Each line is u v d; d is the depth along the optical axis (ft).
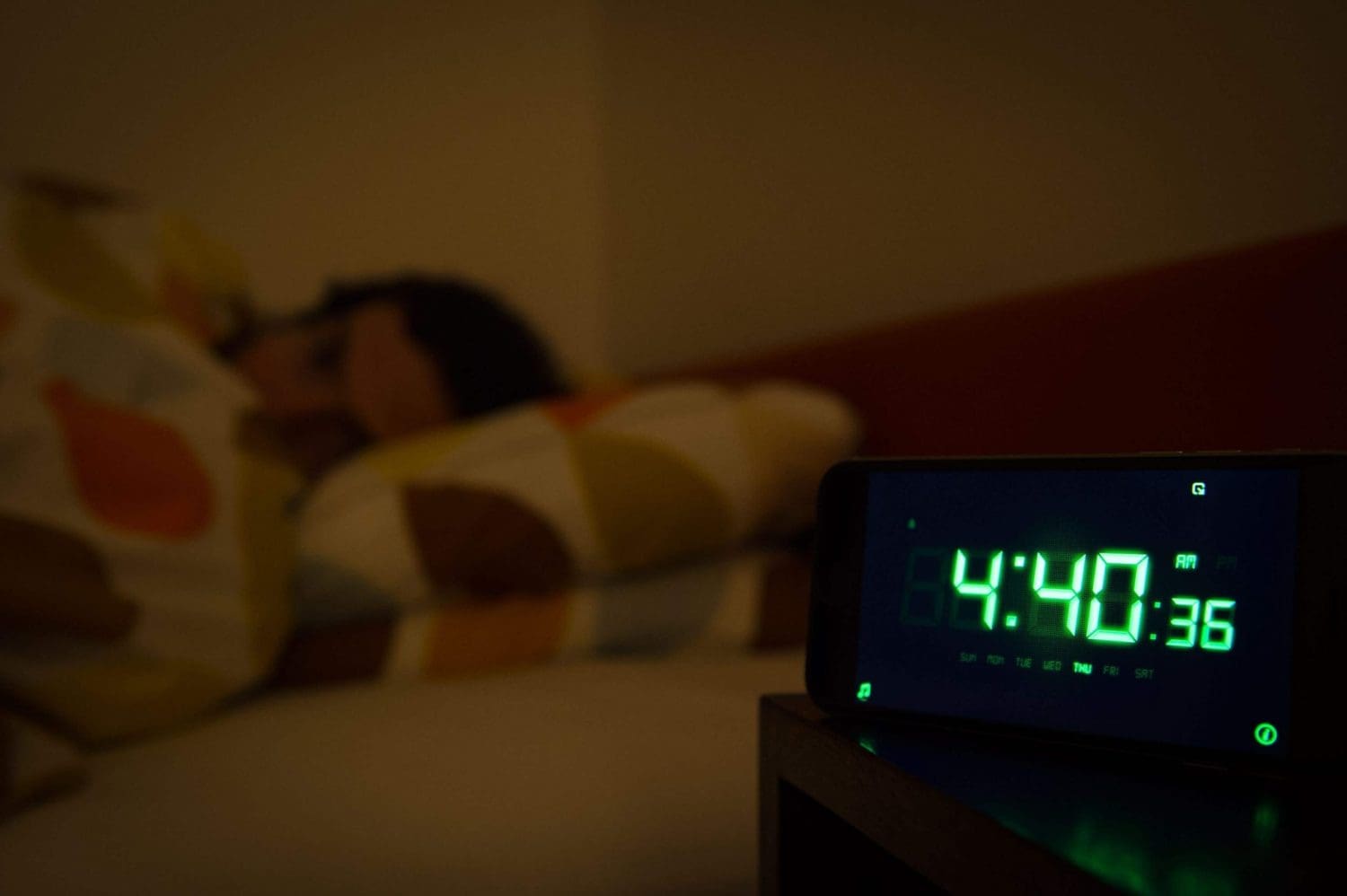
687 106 4.43
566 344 4.91
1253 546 1.00
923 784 0.89
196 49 4.57
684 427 3.11
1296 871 0.66
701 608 2.94
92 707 1.98
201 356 2.89
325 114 4.73
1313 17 2.32
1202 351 2.44
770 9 4.12
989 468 1.18
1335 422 2.14
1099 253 2.92
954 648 1.14
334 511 2.96
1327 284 2.18
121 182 4.49
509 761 1.80
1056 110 3.05
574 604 2.92
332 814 1.58
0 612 1.89
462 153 4.86
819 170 3.95
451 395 4.10
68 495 2.22
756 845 1.50
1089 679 1.05
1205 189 2.60
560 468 2.97
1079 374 2.81
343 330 4.02
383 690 2.56
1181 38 2.66
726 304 4.35
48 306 2.57
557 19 4.75
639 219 4.65
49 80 4.39
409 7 4.82
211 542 2.44
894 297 3.67
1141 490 1.08
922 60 3.53
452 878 1.38
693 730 1.99
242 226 4.63
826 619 1.22
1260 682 0.96
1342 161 2.26
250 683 2.42
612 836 1.50
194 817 1.59
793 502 3.26
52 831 1.53
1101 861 0.68
